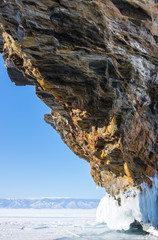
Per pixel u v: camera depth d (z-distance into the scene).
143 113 8.59
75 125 11.38
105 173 14.03
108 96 8.38
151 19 4.91
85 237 13.95
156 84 7.89
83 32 5.67
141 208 11.70
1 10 5.66
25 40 6.24
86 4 4.83
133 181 10.69
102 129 9.62
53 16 5.27
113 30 5.56
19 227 22.52
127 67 7.32
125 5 4.68
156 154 8.80
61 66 7.57
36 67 7.64
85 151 13.34
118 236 12.38
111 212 16.20
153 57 6.69
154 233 10.48
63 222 29.30
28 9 5.14
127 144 9.15
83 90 8.47
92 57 6.94
